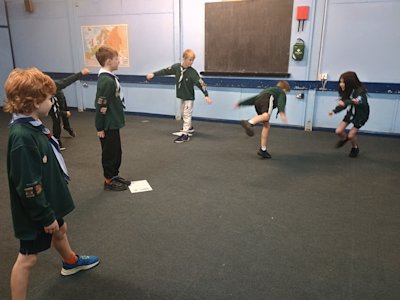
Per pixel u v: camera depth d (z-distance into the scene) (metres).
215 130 5.47
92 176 3.38
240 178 3.34
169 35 6.07
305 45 5.24
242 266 1.95
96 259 1.95
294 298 1.70
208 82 5.96
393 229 2.38
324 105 5.40
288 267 1.94
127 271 1.90
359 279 1.84
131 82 6.61
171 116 6.51
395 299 1.69
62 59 7.14
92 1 6.45
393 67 4.91
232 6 5.47
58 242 1.69
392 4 4.68
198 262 1.99
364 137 5.09
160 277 1.85
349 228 2.39
